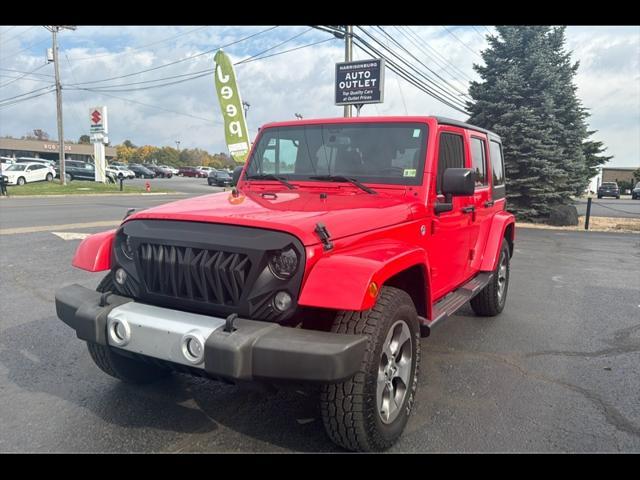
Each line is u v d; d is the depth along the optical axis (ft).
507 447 10.33
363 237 10.09
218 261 9.07
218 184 148.77
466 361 15.12
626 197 178.29
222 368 8.29
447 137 14.14
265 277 8.87
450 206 13.52
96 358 12.01
